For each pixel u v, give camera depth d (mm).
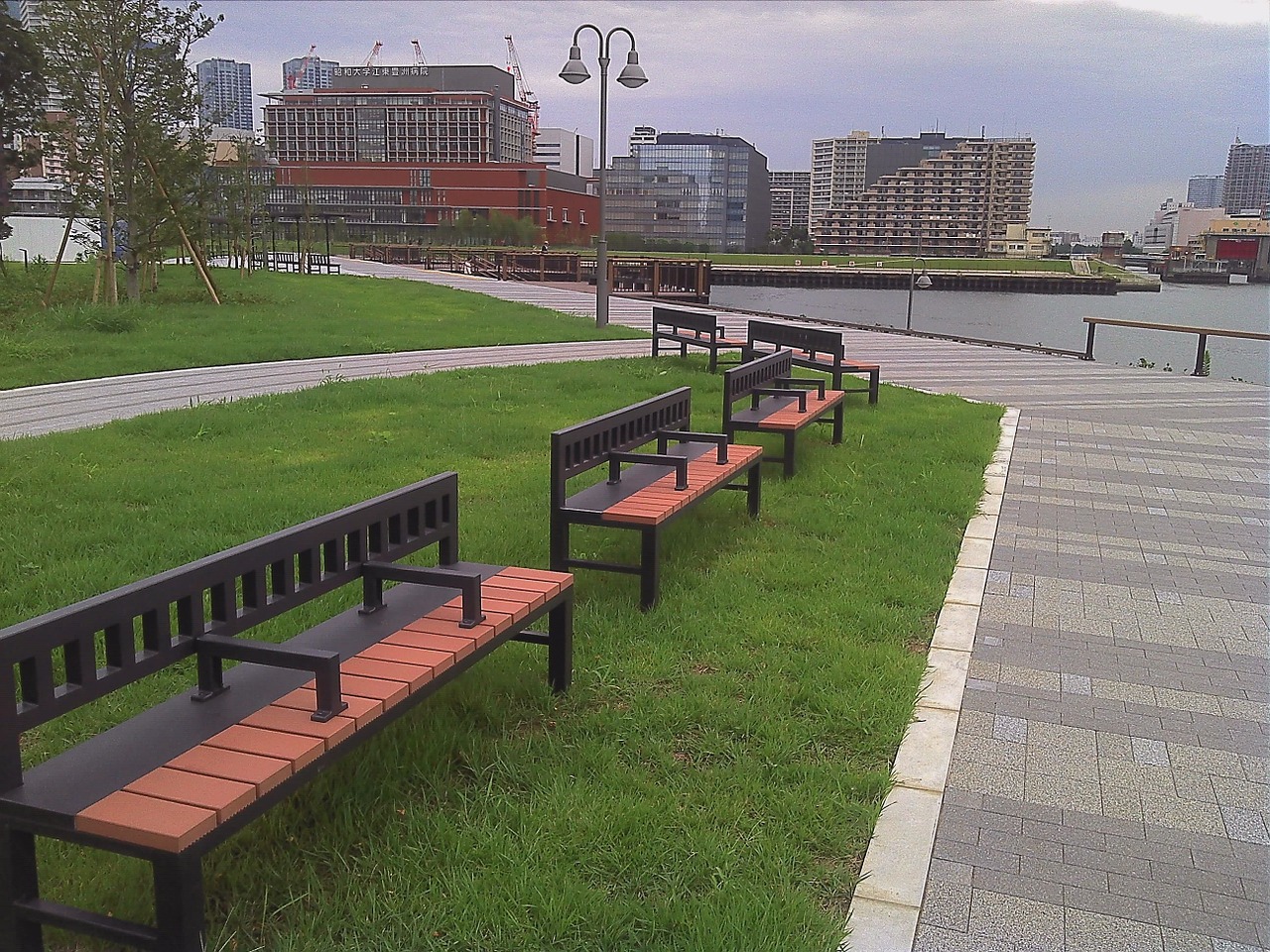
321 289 30734
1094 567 6508
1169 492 8648
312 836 3240
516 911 2877
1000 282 98938
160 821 2375
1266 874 3283
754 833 3316
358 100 126188
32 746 3881
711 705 4191
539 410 11250
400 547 4125
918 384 15312
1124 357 25609
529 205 112562
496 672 4414
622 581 5730
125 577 5484
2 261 28766
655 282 56188
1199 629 5465
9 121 30391
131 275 22062
